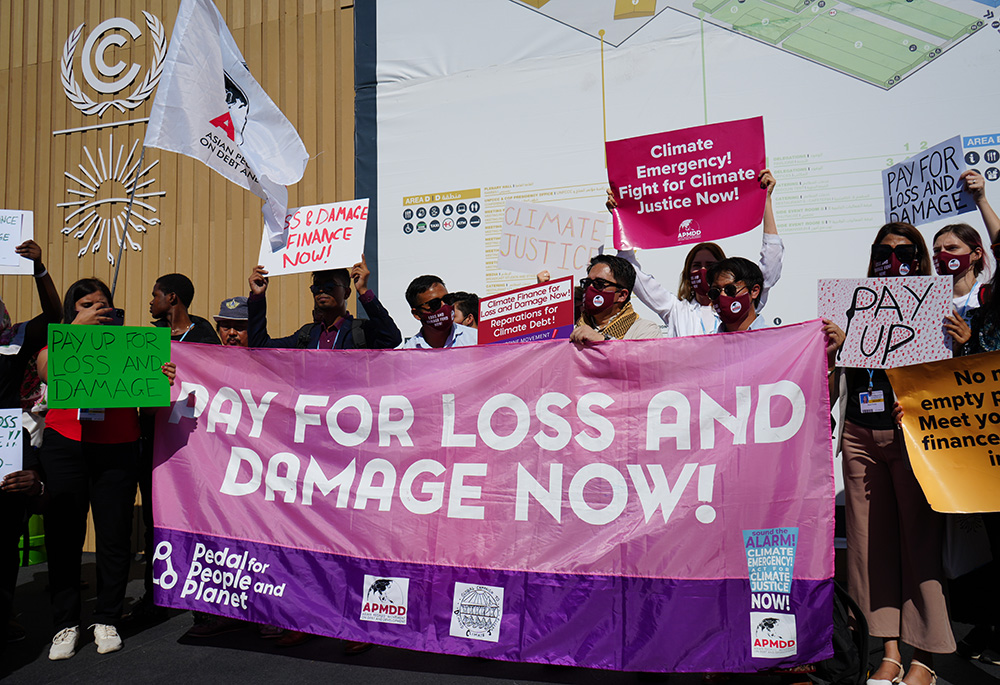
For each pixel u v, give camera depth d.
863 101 4.73
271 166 4.36
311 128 5.98
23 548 5.75
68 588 3.76
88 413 3.74
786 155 4.86
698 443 3.12
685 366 3.18
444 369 3.53
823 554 2.91
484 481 3.38
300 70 6.08
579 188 5.27
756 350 3.11
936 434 3.00
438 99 5.62
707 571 3.03
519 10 5.44
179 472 3.82
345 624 3.41
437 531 3.39
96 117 6.64
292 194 6.00
